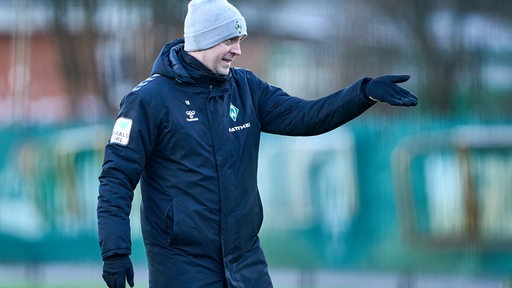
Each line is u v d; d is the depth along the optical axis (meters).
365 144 44.28
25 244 48.06
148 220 16.25
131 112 15.81
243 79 16.69
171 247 16.06
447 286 41.12
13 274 45.38
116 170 15.67
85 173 47.47
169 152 15.95
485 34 54.59
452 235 43.38
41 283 42.19
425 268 43.53
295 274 44.03
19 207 48.19
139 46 56.16
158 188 16.11
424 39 55.66
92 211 47.44
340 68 57.75
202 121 15.96
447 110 53.97
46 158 47.91
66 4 57.38
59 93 61.22
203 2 15.86
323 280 42.88
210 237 15.98
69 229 47.56
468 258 43.19
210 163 15.96
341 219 44.41
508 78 53.53
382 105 49.19
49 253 47.75
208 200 15.93
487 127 43.31
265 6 67.12
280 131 16.77
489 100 53.34
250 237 16.44
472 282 41.91
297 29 67.38
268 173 45.12
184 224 15.90
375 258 44.09
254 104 16.64
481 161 43.25
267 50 65.56
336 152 44.59
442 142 43.59
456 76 54.22
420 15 55.94
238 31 15.95
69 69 57.50
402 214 43.88
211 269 16.08
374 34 57.00
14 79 61.12
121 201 15.56
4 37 71.94
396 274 43.69
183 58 16.08
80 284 41.56
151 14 56.06
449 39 55.09
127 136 15.73
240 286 16.17
